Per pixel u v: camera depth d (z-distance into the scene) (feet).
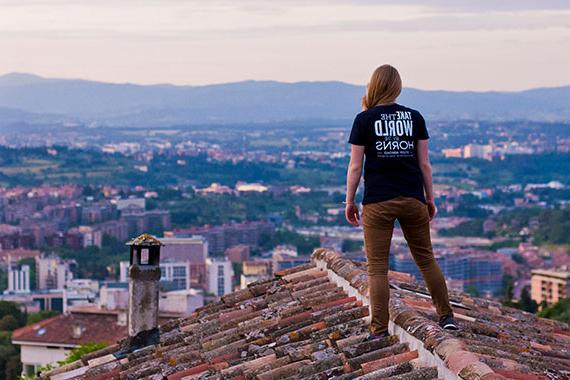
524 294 259.80
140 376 36.19
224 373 32.83
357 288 37.01
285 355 33.04
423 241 31.91
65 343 140.46
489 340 32.17
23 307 347.36
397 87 31.71
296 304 38.96
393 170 31.22
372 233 31.48
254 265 603.26
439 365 27.09
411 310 31.35
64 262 613.52
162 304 159.63
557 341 36.81
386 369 28.37
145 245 40.63
